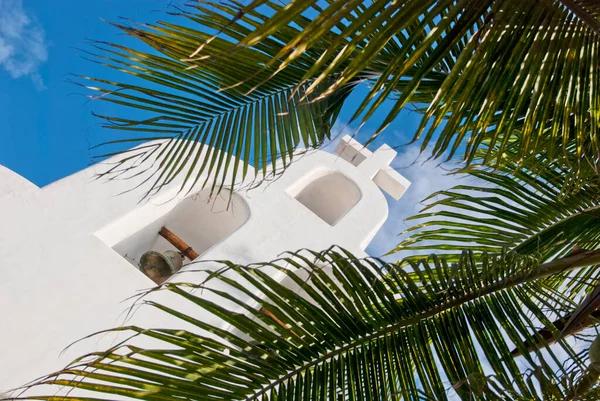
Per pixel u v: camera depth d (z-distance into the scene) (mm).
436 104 1772
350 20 2541
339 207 9180
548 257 3545
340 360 2379
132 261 8023
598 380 2250
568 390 2229
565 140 2160
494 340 2525
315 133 3035
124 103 3014
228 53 1343
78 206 6871
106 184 7227
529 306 2713
